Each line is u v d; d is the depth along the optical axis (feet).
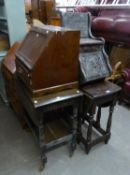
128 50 8.94
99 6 8.91
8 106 8.36
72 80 4.79
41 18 14.20
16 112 7.25
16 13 7.26
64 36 4.09
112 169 5.24
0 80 8.23
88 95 4.76
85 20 5.99
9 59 6.98
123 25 7.50
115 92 4.97
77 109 5.07
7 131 6.76
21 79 5.08
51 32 4.02
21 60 4.70
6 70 6.75
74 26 5.83
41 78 4.26
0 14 8.31
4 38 8.09
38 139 5.15
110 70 5.28
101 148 5.98
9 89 7.27
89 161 5.49
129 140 6.32
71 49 4.34
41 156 5.12
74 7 10.26
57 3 12.34
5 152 5.83
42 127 4.65
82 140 5.75
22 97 5.47
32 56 4.35
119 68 8.83
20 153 5.79
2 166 5.33
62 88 4.69
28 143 6.19
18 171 5.16
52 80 4.44
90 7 9.51
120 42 8.27
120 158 5.61
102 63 5.20
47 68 4.22
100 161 5.50
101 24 8.68
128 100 8.06
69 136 5.37
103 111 7.88
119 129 6.85
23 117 6.32
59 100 4.43
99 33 9.09
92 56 5.11
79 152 5.80
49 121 6.35
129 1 7.91
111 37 8.48
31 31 5.29
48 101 4.32
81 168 5.26
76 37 4.27
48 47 4.01
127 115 7.72
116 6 8.13
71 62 4.52
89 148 5.66
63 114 6.11
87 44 4.95
